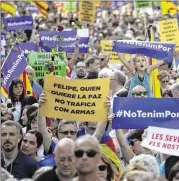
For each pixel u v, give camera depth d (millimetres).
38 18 69812
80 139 21016
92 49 56281
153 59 38906
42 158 26406
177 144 25219
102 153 25500
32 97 33312
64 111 26125
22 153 25656
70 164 22562
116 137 26609
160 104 25969
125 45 35156
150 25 43594
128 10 79750
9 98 33438
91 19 57438
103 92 25875
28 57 39125
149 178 21984
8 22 54719
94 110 25922
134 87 32500
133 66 37125
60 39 44250
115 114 26078
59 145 22578
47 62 39000
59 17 74188
